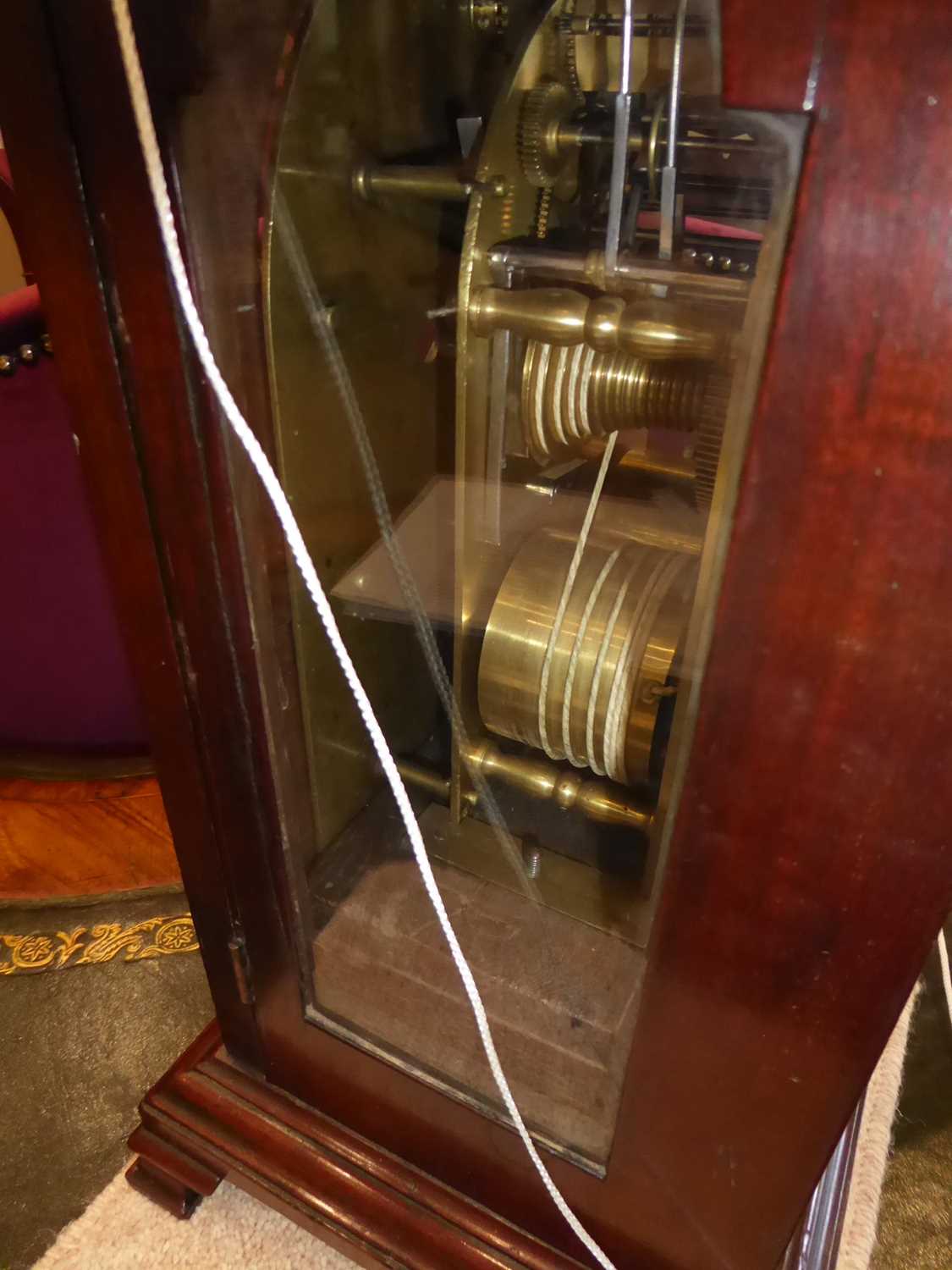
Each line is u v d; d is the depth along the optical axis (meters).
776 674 0.38
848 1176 0.78
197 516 0.48
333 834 0.71
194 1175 0.81
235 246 0.43
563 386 0.52
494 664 0.62
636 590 0.56
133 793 1.26
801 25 0.28
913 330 0.30
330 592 0.59
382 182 0.50
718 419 0.42
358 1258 0.74
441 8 0.50
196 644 0.54
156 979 1.06
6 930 1.10
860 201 0.29
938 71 0.27
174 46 0.35
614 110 0.47
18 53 0.37
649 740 0.58
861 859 0.41
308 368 0.50
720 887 0.45
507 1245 0.71
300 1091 0.78
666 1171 0.60
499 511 0.59
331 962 0.69
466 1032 0.66
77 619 1.18
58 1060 0.99
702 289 0.41
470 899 0.70
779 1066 0.50
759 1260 0.61
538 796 0.70
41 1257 0.83
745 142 0.34
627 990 0.59
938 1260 0.86
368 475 0.59
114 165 0.38
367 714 0.47
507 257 0.49
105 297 0.42
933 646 0.35
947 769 0.37
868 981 0.44
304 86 0.43
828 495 0.34
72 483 1.06
